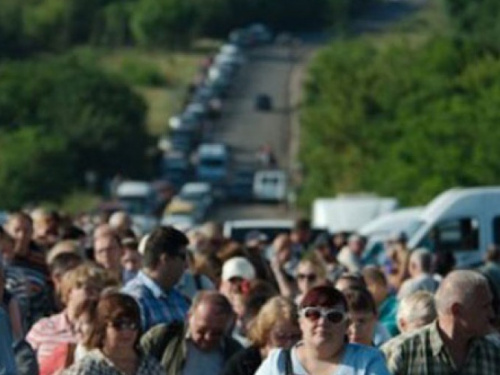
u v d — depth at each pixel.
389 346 30.56
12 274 40.44
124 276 44.62
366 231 82.38
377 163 194.12
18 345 33.38
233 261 41.41
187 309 37.28
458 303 30.16
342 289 34.69
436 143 173.62
